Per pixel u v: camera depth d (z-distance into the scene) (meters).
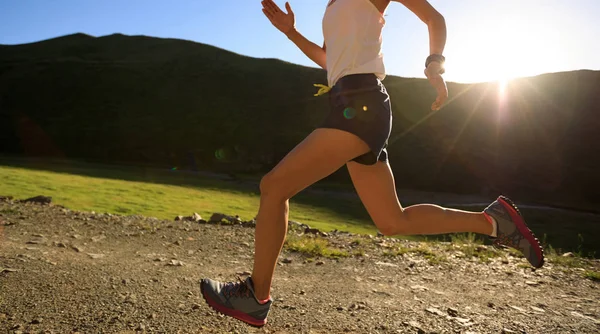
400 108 62.69
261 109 62.66
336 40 2.32
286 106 63.25
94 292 3.60
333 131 2.19
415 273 5.11
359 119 2.18
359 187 2.45
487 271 5.31
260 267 2.31
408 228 2.48
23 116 59.62
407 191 51.53
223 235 6.91
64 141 56.88
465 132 59.44
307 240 6.51
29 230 6.18
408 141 58.56
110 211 15.49
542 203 48.34
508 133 58.47
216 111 61.84
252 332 3.02
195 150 56.38
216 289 2.36
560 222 36.22
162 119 60.12
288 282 4.44
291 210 26.98
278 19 2.83
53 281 3.78
